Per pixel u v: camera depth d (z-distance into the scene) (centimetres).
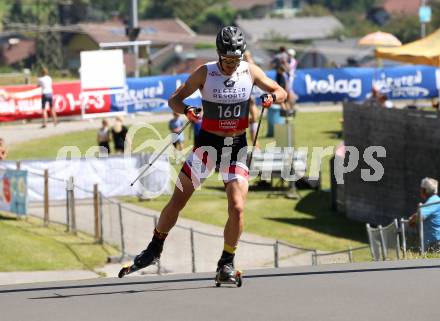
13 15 17575
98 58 5822
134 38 7094
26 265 3094
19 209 3841
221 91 1312
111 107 6044
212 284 1373
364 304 1148
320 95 6906
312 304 1161
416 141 3647
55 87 6234
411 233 2517
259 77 1335
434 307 1112
